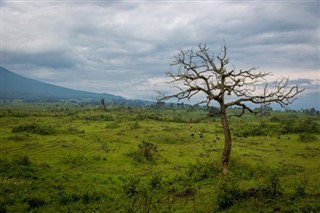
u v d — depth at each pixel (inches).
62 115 4252.0
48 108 7170.3
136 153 1706.4
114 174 1259.8
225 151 1131.9
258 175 1064.2
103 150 1863.9
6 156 1574.8
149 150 1701.5
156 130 2812.5
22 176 1085.8
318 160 1717.5
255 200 662.5
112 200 858.8
